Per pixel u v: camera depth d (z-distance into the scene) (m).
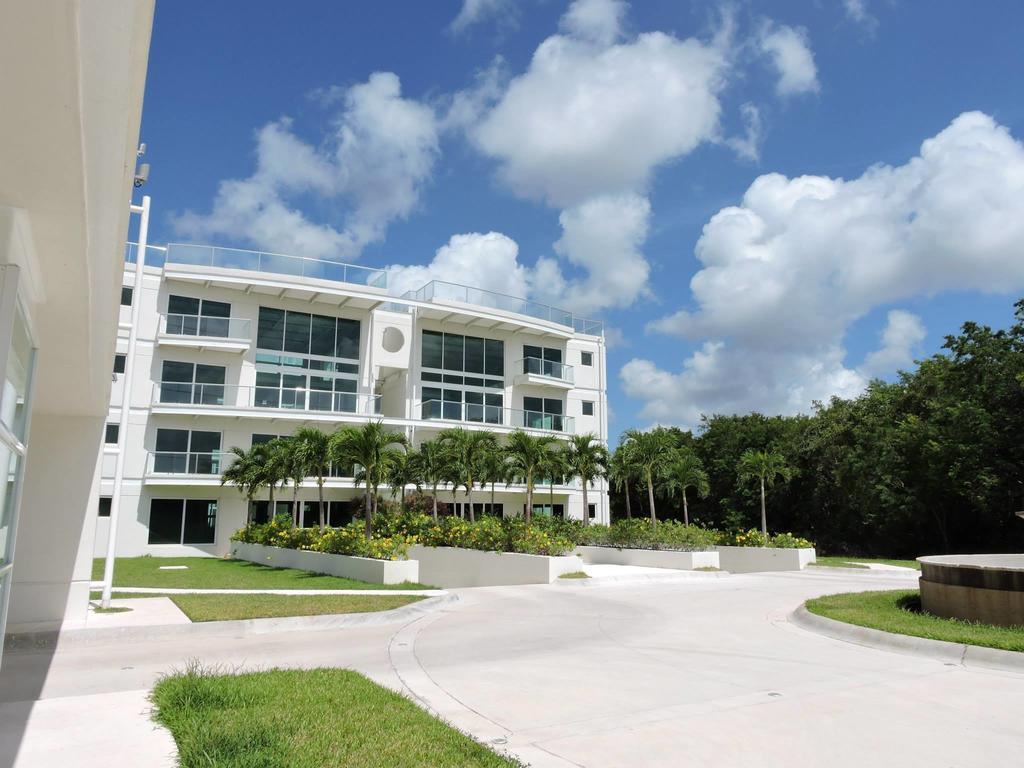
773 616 13.10
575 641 10.47
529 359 43.50
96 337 7.40
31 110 3.45
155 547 32.22
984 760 5.12
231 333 35.12
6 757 5.00
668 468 36.16
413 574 19.06
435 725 5.68
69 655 9.54
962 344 35.66
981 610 10.46
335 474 35.97
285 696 6.51
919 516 40.25
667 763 5.05
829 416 48.31
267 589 17.41
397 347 40.41
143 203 15.32
